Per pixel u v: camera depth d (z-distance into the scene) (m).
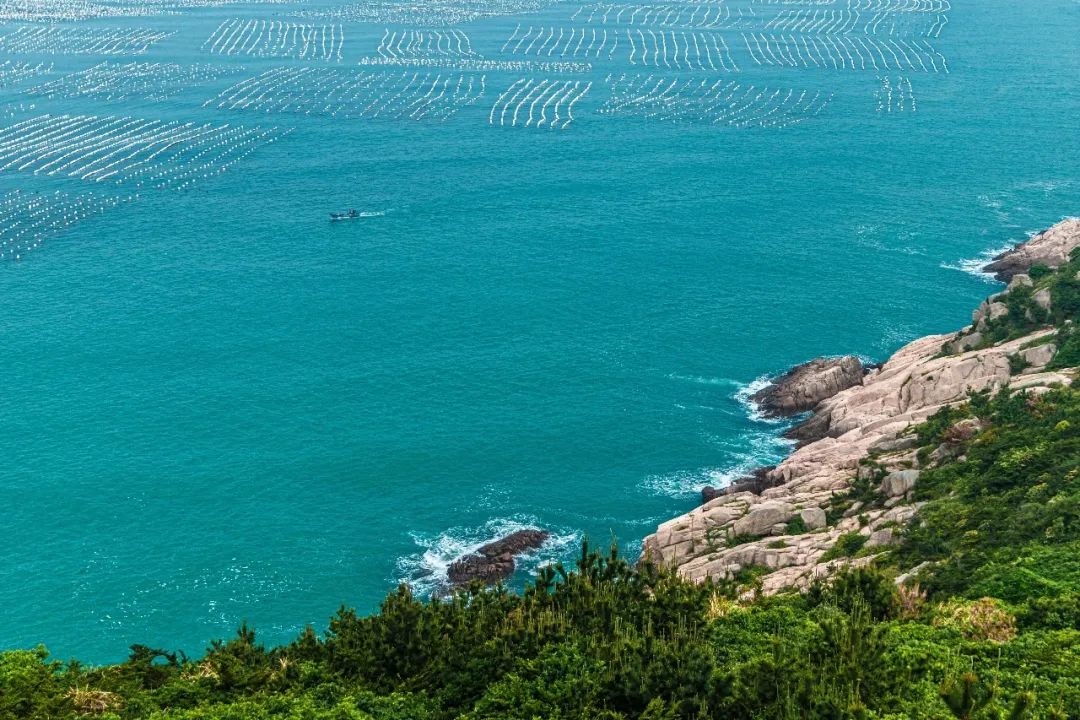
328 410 142.88
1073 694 54.22
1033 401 107.62
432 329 167.25
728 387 148.25
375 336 165.00
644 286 182.88
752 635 64.94
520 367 154.12
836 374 140.75
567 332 165.50
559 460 131.00
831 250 198.75
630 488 125.44
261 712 59.09
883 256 195.38
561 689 56.94
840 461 113.88
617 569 71.75
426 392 147.50
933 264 191.38
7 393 148.25
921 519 92.62
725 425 138.25
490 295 180.38
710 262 193.62
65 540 117.19
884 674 55.03
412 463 130.50
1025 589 69.94
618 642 60.12
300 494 125.00
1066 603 65.56
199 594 109.12
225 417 141.50
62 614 106.31
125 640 103.12
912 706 53.16
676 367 153.75
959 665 58.00
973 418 109.12
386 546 116.12
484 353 158.75
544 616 65.19
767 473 122.69
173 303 178.75
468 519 120.31
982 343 132.25
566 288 182.62
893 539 91.44
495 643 62.94
